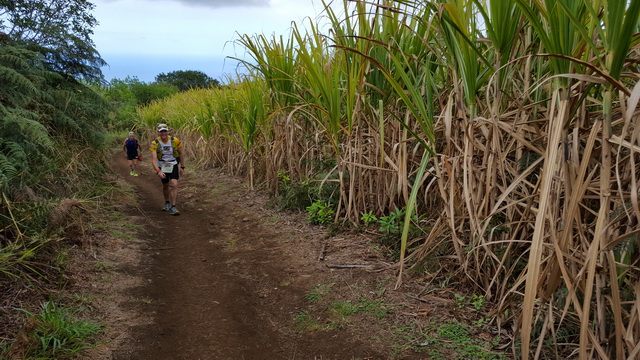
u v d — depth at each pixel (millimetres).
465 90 2826
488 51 3264
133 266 4320
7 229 3795
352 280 3680
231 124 9383
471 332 2789
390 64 4195
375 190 4852
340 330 2979
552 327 2277
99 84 8891
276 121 6816
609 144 1797
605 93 1796
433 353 2607
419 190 4348
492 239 3111
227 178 9766
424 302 3211
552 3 1862
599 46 2178
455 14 2490
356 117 4738
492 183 2854
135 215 6555
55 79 7816
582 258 2148
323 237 4836
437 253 3521
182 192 8914
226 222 6203
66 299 3305
